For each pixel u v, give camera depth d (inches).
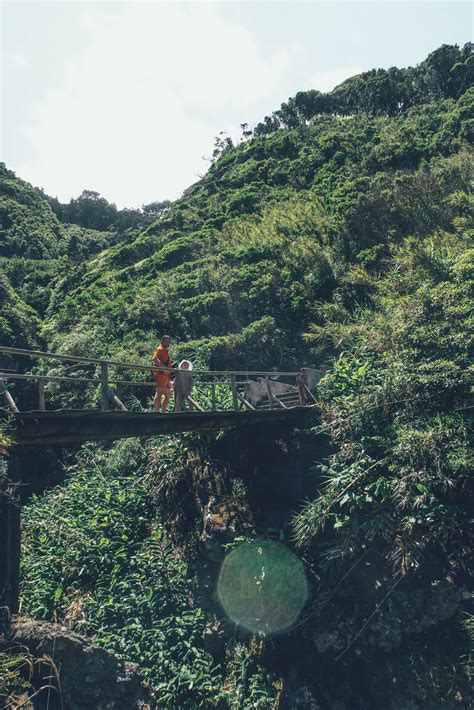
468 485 415.2
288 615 427.8
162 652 417.4
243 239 1132.5
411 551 381.7
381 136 1437.0
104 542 522.3
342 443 460.8
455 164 903.1
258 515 496.1
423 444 404.2
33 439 308.0
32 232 2682.1
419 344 472.1
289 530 469.4
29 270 2012.8
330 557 401.4
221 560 478.0
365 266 827.4
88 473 671.8
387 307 577.6
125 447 655.8
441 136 1226.6
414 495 391.9
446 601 386.3
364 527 409.1
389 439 431.8
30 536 558.3
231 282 925.8
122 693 362.9
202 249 1240.2
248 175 1724.9
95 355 888.9
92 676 352.8
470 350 450.0
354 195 1047.6
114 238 3144.7
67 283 1503.4
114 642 422.0
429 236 741.3
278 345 811.4
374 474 422.6
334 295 809.5
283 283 898.7
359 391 483.8
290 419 546.6
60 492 653.3
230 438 560.1
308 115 2425.0
